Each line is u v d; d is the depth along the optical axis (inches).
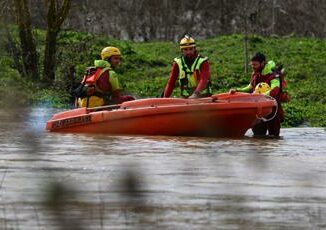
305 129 1275.8
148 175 637.3
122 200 531.5
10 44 1881.2
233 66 2078.0
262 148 877.2
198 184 597.6
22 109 1494.8
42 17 2421.3
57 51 1908.2
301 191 574.9
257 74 1098.1
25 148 828.6
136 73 2031.3
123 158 748.0
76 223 465.7
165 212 496.4
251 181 616.1
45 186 579.2
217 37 2504.9
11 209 500.1
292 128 1316.4
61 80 1795.0
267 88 1079.6
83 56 1963.6
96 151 805.2
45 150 811.4
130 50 2190.0
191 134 999.6
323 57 2255.2
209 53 2276.1
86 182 597.6
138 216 484.4
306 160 765.9
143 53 2255.2
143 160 733.9
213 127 999.6
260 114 1005.2
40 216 480.7
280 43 2389.3
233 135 1016.9
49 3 1827.0
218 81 1919.3
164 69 2075.5
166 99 1005.8
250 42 2365.9
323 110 1545.3
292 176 647.1
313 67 2112.5
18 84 1733.5
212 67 2070.6
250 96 1010.7
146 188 577.3
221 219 480.4
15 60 1860.2
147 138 950.4
